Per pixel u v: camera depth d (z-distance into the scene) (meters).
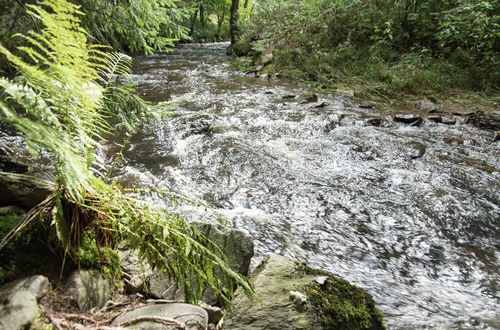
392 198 3.82
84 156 1.67
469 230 3.31
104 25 3.90
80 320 1.31
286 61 11.26
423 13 10.02
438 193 3.89
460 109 7.18
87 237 1.61
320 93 8.60
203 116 6.16
